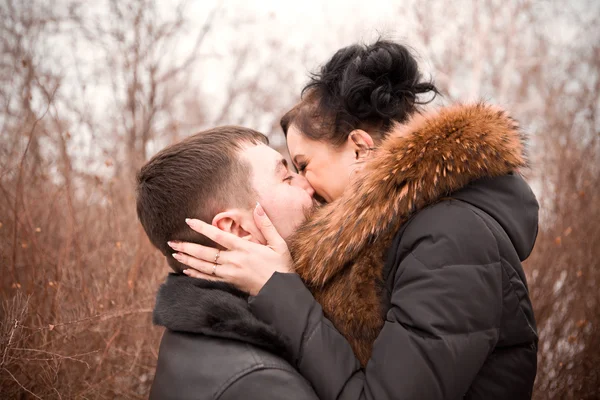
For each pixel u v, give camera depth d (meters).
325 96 1.47
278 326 1.16
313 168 1.47
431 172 1.14
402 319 1.09
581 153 3.80
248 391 1.06
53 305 2.07
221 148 1.35
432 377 1.04
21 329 1.79
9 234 2.39
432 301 1.07
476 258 1.11
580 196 3.37
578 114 4.17
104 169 3.03
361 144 1.42
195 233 1.34
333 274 1.24
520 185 1.25
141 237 2.49
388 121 1.42
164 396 1.16
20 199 2.36
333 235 1.22
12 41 3.29
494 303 1.11
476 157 1.14
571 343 2.58
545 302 2.99
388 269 1.21
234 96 6.47
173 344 1.22
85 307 2.06
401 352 1.06
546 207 3.41
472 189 1.20
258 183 1.34
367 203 1.19
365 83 1.39
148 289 2.27
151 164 1.38
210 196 1.33
